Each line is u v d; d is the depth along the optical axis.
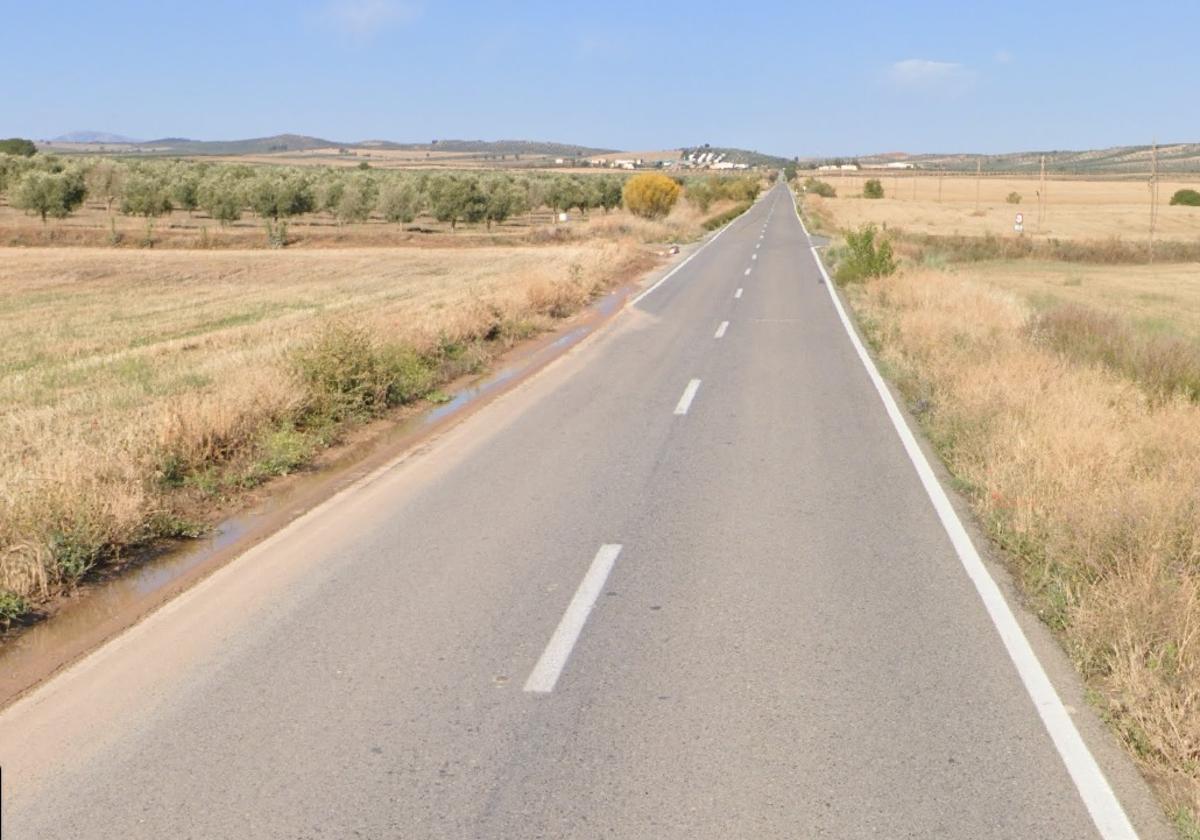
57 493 7.61
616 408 12.80
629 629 5.90
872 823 3.94
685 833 3.89
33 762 4.56
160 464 9.39
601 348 18.30
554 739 4.63
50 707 5.13
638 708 4.92
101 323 25.44
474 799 4.14
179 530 8.20
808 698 5.00
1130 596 5.63
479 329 18.73
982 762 4.38
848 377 15.03
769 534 7.68
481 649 5.65
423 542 7.63
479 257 46.88
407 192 72.25
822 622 5.97
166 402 11.77
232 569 7.18
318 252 50.31
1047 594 6.33
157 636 6.00
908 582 6.64
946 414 11.45
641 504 8.53
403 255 48.38
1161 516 6.75
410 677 5.30
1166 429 9.59
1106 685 5.14
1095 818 3.97
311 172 105.75
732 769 4.35
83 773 4.44
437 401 13.71
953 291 22.73
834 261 39.12
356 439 11.55
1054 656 5.48
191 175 80.12
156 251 50.69
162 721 4.89
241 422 10.77
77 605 6.71
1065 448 8.71
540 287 23.55
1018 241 58.41
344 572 7.01
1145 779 4.27
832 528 7.82
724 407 12.77
